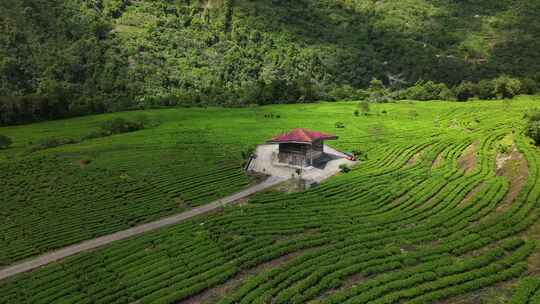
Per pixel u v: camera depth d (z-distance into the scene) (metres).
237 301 40.59
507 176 67.88
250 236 53.88
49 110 145.88
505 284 39.94
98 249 54.91
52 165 90.69
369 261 44.88
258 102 178.12
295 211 60.94
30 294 44.72
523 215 52.25
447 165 79.31
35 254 55.62
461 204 60.25
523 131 85.81
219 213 63.31
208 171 84.75
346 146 100.12
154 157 94.56
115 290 43.78
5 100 136.62
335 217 58.19
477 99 171.75
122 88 190.25
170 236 55.28
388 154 90.62
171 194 73.31
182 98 178.75
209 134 116.25
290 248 49.44
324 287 41.12
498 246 45.84
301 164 86.75
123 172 85.69
